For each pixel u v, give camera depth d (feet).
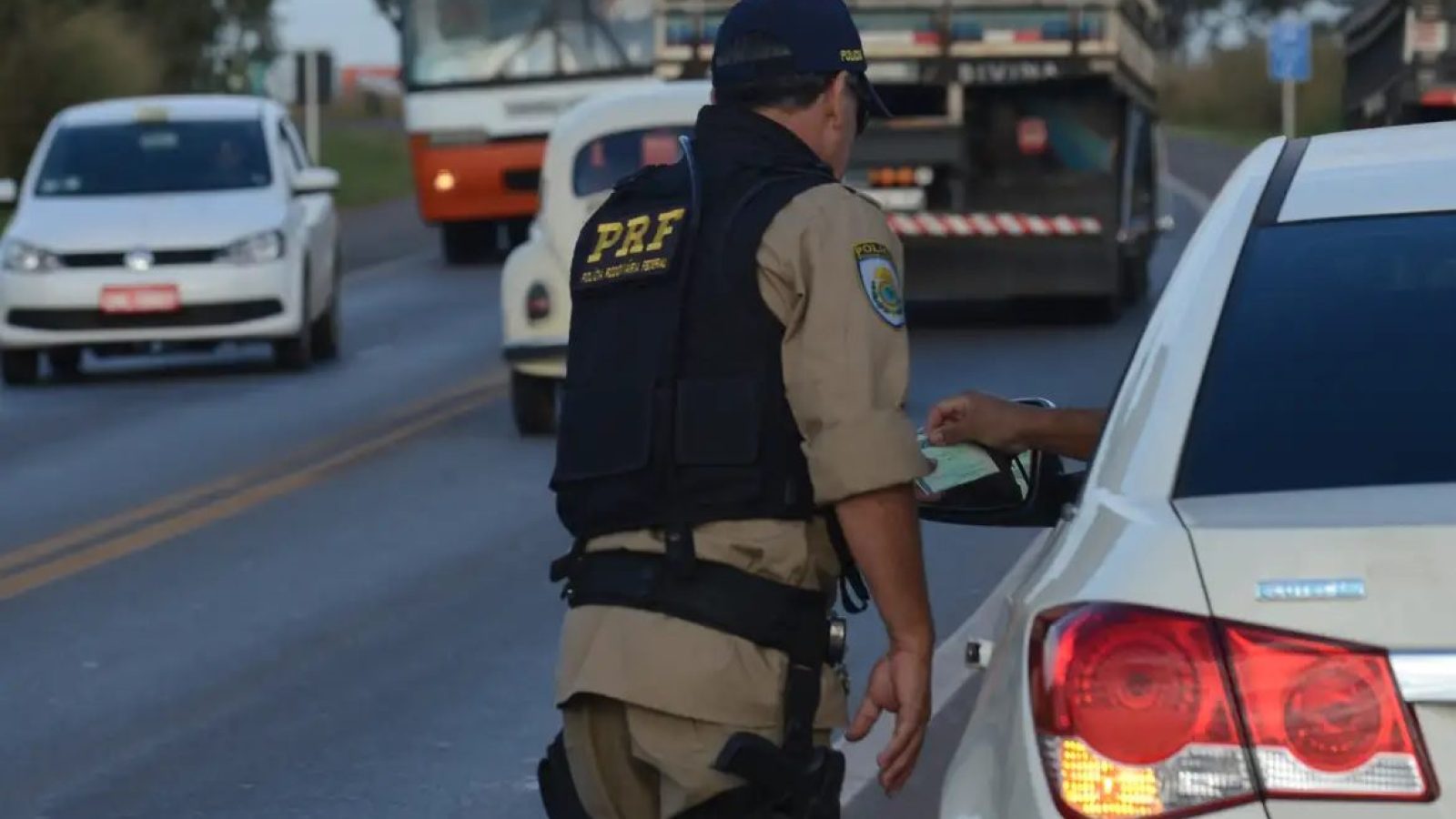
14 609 81.97
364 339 179.22
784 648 30.71
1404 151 33.91
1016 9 160.04
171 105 165.48
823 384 30.32
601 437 31.42
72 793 58.90
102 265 151.02
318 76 299.58
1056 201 164.04
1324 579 24.93
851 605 33.63
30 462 118.52
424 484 107.34
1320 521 25.54
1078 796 25.61
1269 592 25.05
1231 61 579.07
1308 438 27.81
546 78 239.71
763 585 30.63
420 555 90.07
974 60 160.45
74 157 159.94
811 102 32.22
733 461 30.55
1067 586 26.91
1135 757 25.30
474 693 67.67
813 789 30.96
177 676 71.10
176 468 115.14
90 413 137.28
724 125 32.30
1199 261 31.94
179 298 150.71
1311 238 31.35
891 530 30.25
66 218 153.48
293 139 169.07
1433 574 24.63
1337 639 24.68
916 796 55.21
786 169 31.55
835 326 30.42
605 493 31.37
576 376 32.17
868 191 162.30
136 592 84.53
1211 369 29.25
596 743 31.65
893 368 30.58
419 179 244.01
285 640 75.72
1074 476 36.04
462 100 241.76
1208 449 28.02
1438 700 24.29
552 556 88.99
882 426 30.04
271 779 59.41
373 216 336.49
